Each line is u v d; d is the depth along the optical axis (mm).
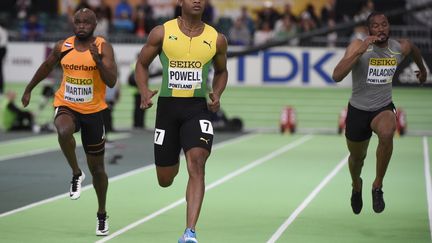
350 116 15062
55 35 45969
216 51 13055
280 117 41688
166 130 13109
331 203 18609
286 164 26406
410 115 43250
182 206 17922
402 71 41531
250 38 45188
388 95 14898
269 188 21016
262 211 17422
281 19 46438
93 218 16250
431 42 43250
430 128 41844
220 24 46469
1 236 14336
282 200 19016
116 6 49125
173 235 14609
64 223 15664
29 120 37531
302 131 39781
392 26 44344
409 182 22438
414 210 17719
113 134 37031
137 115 38688
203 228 15398
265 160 27531
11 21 48312
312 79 44812
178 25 13070
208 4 44469
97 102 14086
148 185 21266
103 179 14320
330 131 39906
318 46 44688
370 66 14688
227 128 39062
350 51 14562
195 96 13078
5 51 43344
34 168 24516
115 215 16703
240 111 43844
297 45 44688
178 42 12953
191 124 12867
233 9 48656
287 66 44812
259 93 45906
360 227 15602
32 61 45938
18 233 14633
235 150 30828
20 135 35688
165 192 20031
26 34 46188
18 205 17766
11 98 37469
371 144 32500
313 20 45250
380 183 14812
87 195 19297
